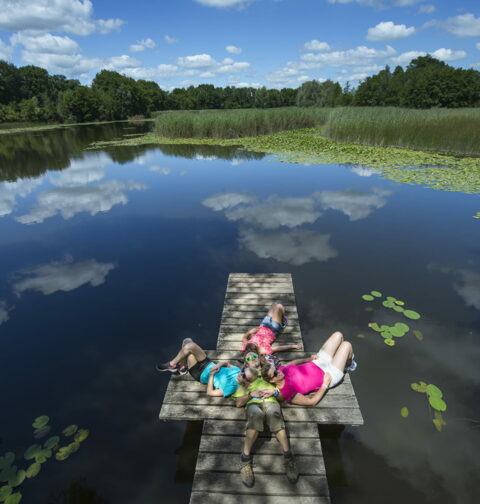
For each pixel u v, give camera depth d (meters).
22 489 2.67
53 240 7.62
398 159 14.34
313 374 3.19
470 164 12.96
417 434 3.05
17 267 6.43
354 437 3.05
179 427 3.21
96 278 5.94
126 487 2.70
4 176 14.12
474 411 3.25
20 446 3.02
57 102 67.06
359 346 4.12
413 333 4.31
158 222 8.49
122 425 3.23
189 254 6.72
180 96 96.38
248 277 5.62
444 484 2.65
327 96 62.00
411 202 9.27
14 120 53.59
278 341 4.15
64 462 2.88
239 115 25.55
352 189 10.65
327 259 6.31
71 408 3.42
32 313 5.00
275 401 2.80
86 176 13.73
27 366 3.99
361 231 7.52
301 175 12.65
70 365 3.99
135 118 66.62
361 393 3.48
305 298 5.12
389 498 2.58
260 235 7.48
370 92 60.78
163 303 5.15
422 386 3.52
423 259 6.22
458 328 4.39
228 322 4.52
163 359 4.05
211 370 3.28
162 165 15.48
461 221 7.91
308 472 2.67
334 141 20.41
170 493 2.66
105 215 9.13
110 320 4.79
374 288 5.34
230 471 2.69
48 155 19.47
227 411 3.20
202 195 10.66
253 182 11.95
